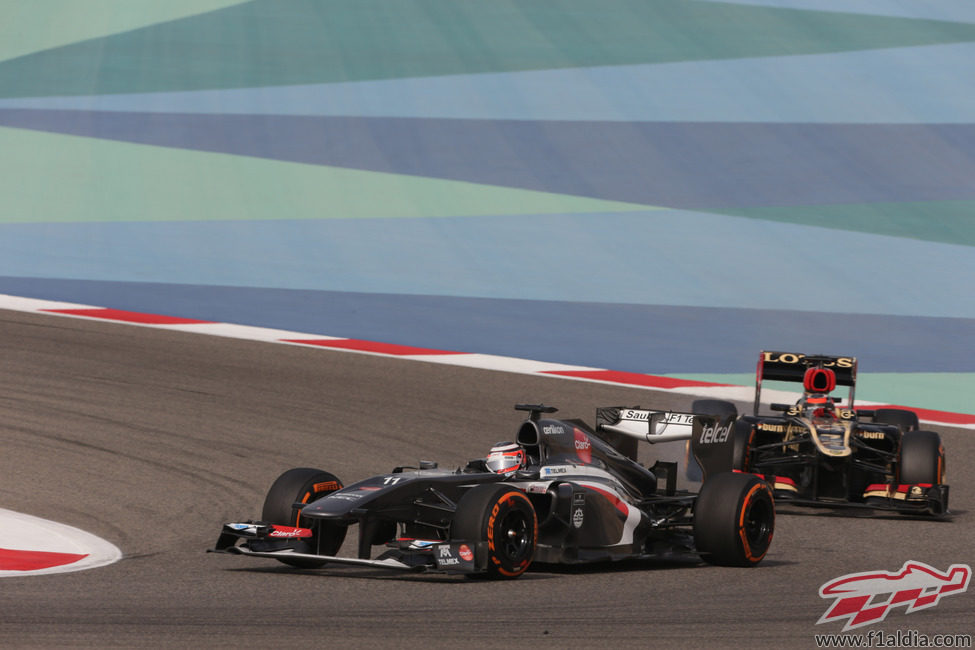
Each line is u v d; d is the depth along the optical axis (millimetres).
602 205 97125
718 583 30031
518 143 110188
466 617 25297
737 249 88250
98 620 24406
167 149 107188
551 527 31172
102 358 60938
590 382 60781
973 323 74938
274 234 89312
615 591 28578
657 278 82125
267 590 27969
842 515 41250
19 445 45125
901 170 106812
